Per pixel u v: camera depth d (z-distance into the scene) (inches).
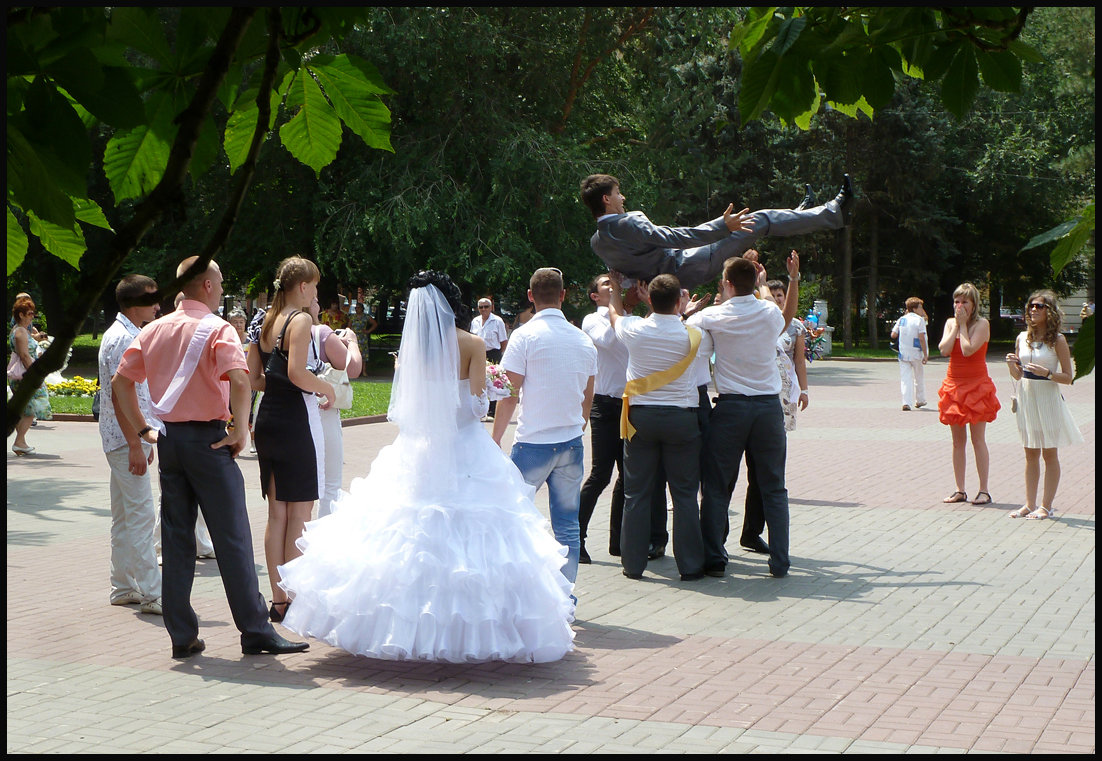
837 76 84.7
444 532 216.1
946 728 185.0
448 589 214.1
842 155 1581.0
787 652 233.9
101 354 267.7
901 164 1576.0
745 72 84.4
